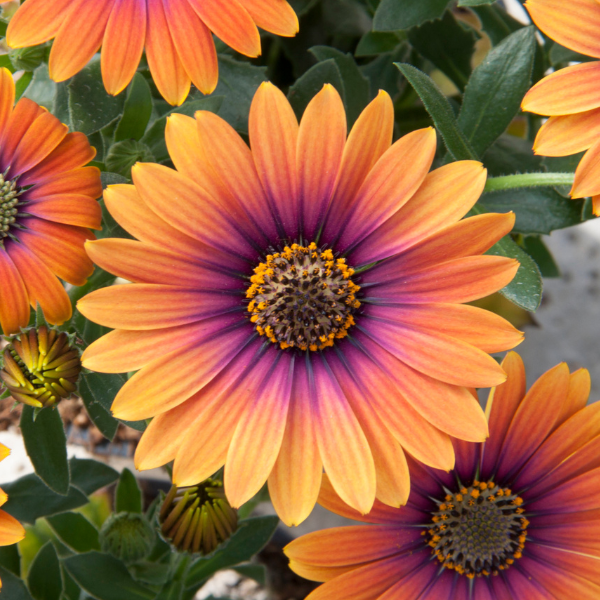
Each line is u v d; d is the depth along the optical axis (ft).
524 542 1.12
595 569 1.10
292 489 1.04
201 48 1.06
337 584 1.07
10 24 1.05
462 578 1.12
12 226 1.08
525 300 1.09
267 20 1.06
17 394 1.06
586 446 1.09
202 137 1.04
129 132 1.13
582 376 1.08
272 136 1.05
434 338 1.05
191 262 1.05
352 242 1.07
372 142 1.04
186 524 1.10
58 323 1.07
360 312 1.07
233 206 1.06
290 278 1.07
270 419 1.06
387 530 1.09
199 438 1.04
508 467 1.11
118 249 1.03
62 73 1.05
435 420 1.04
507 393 1.09
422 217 1.05
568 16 1.04
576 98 1.04
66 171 1.08
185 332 1.05
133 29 1.06
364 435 1.05
